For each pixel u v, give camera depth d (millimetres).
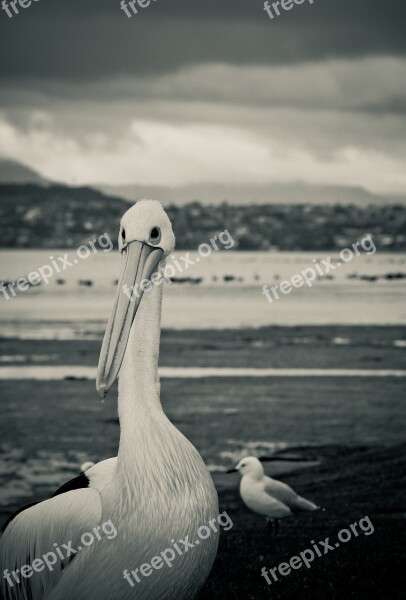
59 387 18891
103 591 3998
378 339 29203
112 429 14500
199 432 13953
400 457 11789
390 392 18250
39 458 12305
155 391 4078
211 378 20141
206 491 4098
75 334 30734
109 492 4035
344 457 12016
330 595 6215
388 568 6809
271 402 16938
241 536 8109
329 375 20750
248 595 6234
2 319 37531
